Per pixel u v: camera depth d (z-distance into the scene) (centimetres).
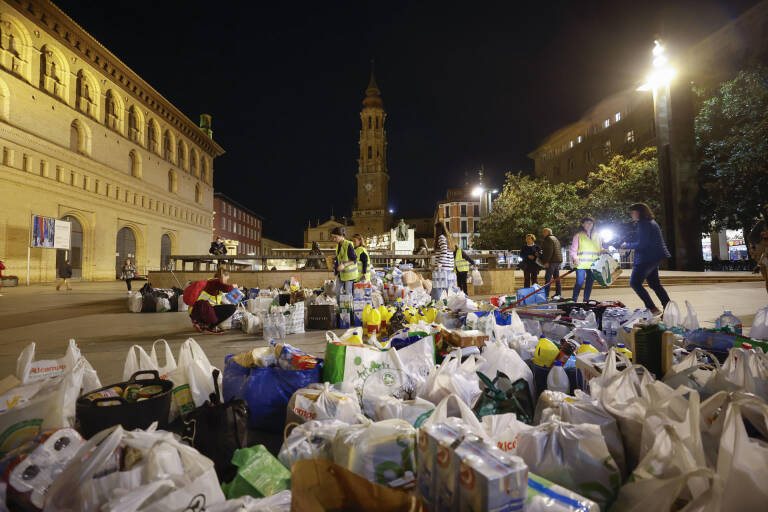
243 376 270
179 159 4038
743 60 2181
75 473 124
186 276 1171
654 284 550
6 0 2178
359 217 8062
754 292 930
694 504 121
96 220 2812
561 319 457
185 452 135
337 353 264
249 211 7344
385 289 821
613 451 166
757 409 151
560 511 121
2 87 2161
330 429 177
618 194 2570
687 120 2000
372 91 8494
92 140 2797
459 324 508
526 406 222
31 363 227
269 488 146
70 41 2592
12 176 2177
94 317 808
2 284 1920
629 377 196
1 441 168
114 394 210
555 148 5534
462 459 117
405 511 111
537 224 2988
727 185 1908
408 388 261
